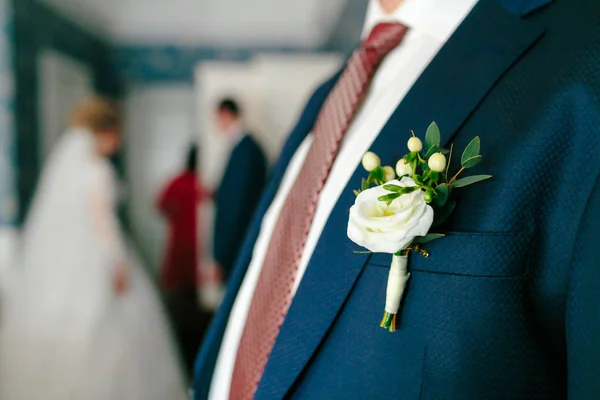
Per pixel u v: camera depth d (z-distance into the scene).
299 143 0.52
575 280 0.28
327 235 0.35
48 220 1.59
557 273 0.30
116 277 1.62
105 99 3.48
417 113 0.35
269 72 2.39
